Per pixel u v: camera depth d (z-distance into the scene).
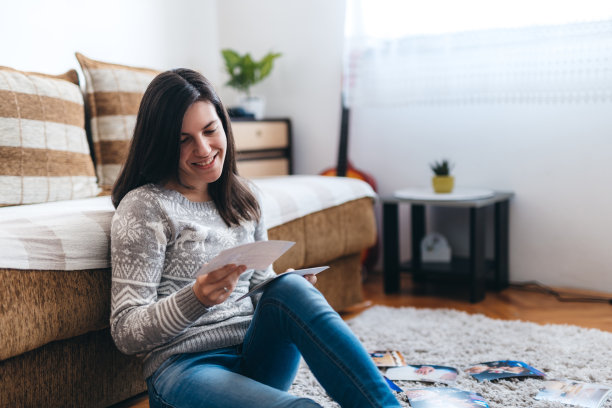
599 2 2.68
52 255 1.36
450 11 3.02
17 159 1.89
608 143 2.76
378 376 1.10
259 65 3.42
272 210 2.10
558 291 2.89
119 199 1.34
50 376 1.43
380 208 3.40
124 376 1.63
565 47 2.77
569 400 1.58
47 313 1.35
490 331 2.25
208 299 1.16
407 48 3.15
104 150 2.30
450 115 3.14
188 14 3.56
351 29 3.27
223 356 1.28
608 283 2.84
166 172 1.29
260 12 3.66
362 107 3.39
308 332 1.14
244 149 3.31
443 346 2.09
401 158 3.32
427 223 3.28
